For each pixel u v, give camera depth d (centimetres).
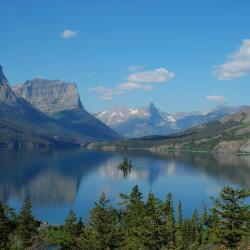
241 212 7344
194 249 9981
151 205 8388
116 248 8900
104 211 9400
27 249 11325
